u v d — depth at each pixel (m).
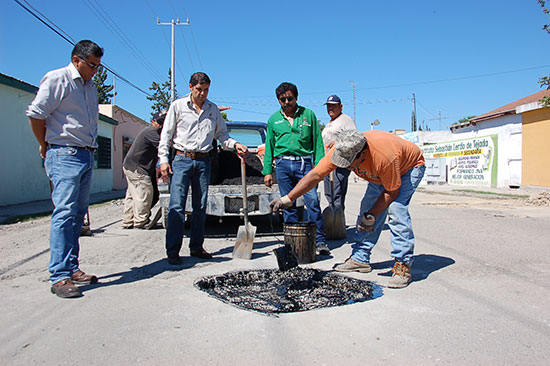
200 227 4.72
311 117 5.02
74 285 3.38
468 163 22.30
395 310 3.07
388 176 3.43
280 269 4.09
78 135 3.47
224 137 4.90
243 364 2.26
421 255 4.92
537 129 17.17
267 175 5.20
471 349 2.44
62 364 2.26
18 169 11.65
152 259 4.70
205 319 2.89
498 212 9.60
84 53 3.36
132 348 2.44
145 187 6.85
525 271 4.17
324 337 2.60
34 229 7.00
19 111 11.63
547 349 2.45
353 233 6.54
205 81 4.39
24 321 2.83
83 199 3.73
